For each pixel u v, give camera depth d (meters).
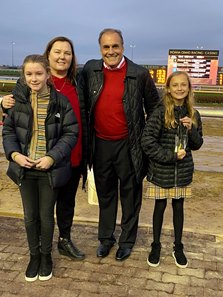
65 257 3.29
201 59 36.75
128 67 3.08
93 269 3.11
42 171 2.82
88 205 4.75
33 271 2.93
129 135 3.13
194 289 2.86
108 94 3.09
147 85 3.17
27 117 2.76
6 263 3.16
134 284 2.90
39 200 2.92
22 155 2.73
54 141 2.82
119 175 3.29
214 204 5.01
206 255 3.39
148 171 3.17
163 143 3.07
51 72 3.02
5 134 2.84
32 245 2.95
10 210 4.52
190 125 2.99
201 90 35.00
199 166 7.30
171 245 3.56
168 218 4.34
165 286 2.89
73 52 3.03
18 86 2.81
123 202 3.35
